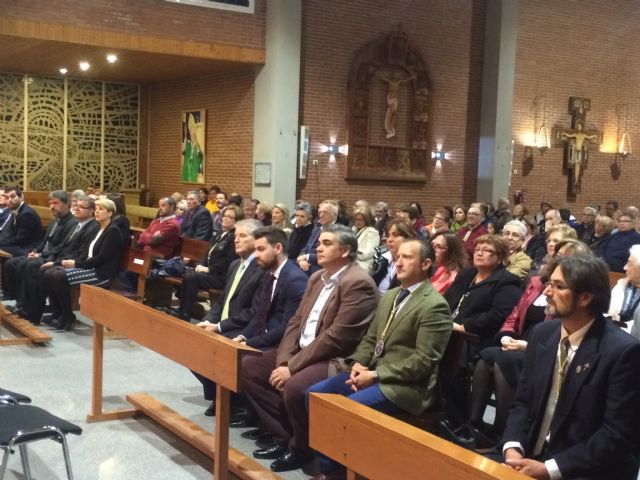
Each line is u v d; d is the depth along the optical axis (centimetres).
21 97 1419
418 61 1377
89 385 548
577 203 1588
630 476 262
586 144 1564
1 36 1034
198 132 1395
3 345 656
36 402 506
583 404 264
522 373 295
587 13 1551
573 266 268
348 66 1315
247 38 1203
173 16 1135
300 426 394
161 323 403
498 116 1427
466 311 474
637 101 1634
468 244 857
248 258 523
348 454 262
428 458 226
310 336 420
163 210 866
